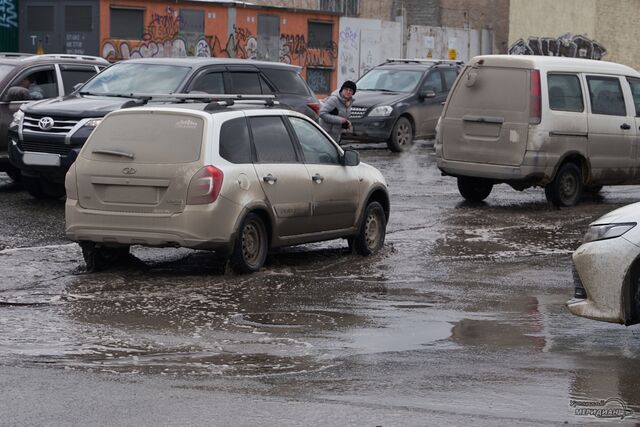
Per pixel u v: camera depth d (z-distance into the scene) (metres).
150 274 13.63
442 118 21.11
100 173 13.42
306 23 52.66
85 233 13.48
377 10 62.72
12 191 21.58
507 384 8.66
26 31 46.69
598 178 21.36
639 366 9.34
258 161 13.89
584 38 52.41
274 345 10.02
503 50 65.62
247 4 49.62
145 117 13.51
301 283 13.27
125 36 46.16
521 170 20.25
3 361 9.24
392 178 25.56
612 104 21.58
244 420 7.52
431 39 61.00
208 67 20.97
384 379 8.79
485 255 15.62
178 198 13.12
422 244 16.50
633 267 9.98
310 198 14.52
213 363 9.29
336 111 23.14
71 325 10.72
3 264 13.96
